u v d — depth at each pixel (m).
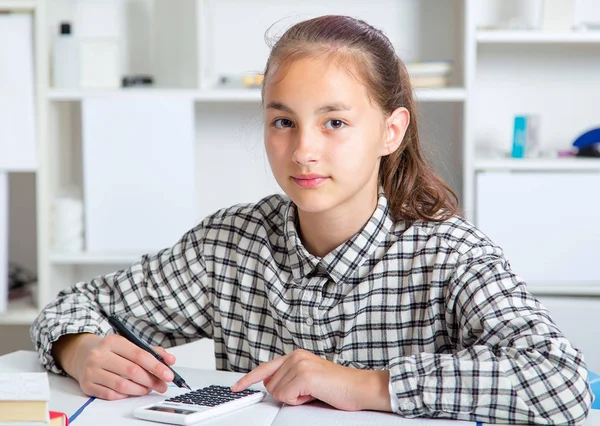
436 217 1.14
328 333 1.12
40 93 2.26
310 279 1.14
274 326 1.19
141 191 2.33
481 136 2.52
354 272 1.12
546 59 2.48
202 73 2.33
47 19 2.27
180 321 1.28
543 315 0.96
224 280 1.24
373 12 2.50
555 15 2.25
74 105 2.57
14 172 2.62
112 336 1.04
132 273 1.28
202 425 0.87
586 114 2.49
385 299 1.11
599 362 2.21
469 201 2.24
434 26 2.48
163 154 2.31
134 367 0.99
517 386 0.88
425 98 2.21
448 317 1.06
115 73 2.35
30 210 2.62
